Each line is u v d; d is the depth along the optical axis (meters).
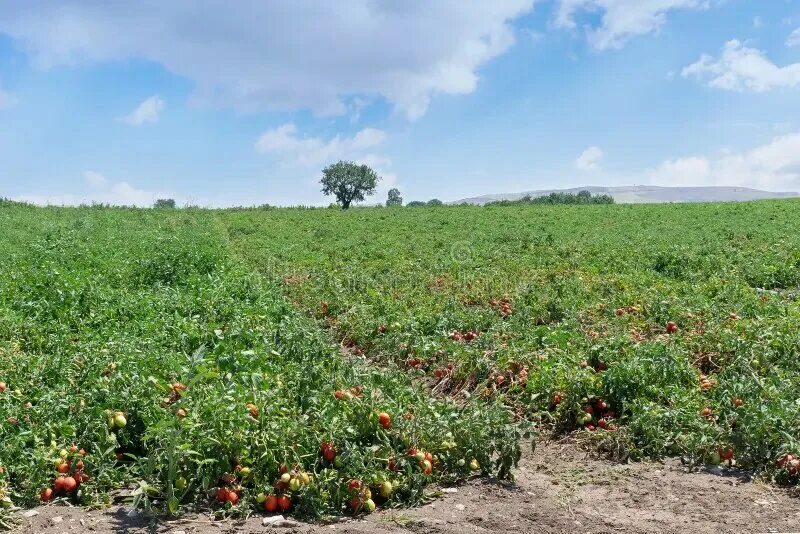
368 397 6.40
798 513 5.66
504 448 6.25
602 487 6.28
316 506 5.50
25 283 14.41
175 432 5.45
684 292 15.49
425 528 5.24
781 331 10.21
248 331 10.19
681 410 7.41
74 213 43.25
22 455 5.88
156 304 13.10
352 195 94.00
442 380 9.70
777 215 41.47
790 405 6.98
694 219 40.94
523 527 5.32
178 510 5.45
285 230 37.56
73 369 8.43
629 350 9.07
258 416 6.17
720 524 5.44
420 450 6.18
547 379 8.47
